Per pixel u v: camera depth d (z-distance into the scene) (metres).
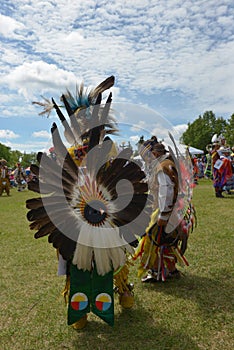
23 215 8.25
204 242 4.75
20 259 4.46
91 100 2.72
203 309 2.91
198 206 8.10
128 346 2.45
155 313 2.89
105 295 2.60
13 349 2.46
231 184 10.63
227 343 2.44
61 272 2.72
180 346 2.42
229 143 42.91
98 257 2.49
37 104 2.76
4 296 3.33
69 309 2.59
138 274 3.46
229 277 3.53
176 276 3.55
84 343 2.51
